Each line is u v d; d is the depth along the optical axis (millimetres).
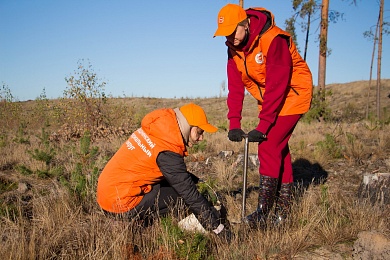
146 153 3379
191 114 3385
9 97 16750
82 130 11383
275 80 3562
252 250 3213
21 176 6105
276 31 3580
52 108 13773
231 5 3533
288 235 3410
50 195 4477
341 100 32750
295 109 3822
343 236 3523
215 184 5266
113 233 3299
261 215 3803
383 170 6312
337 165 6773
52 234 3439
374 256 3029
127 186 3479
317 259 3158
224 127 12758
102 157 7359
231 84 4070
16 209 4203
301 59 3838
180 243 3137
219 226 3406
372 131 10273
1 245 3041
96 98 12039
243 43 3637
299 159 7023
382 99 30953
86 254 3027
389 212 3965
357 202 4266
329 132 11195
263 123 3695
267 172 3873
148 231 3508
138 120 13523
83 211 4285
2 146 8867
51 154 7473
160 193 3623
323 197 4238
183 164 3357
